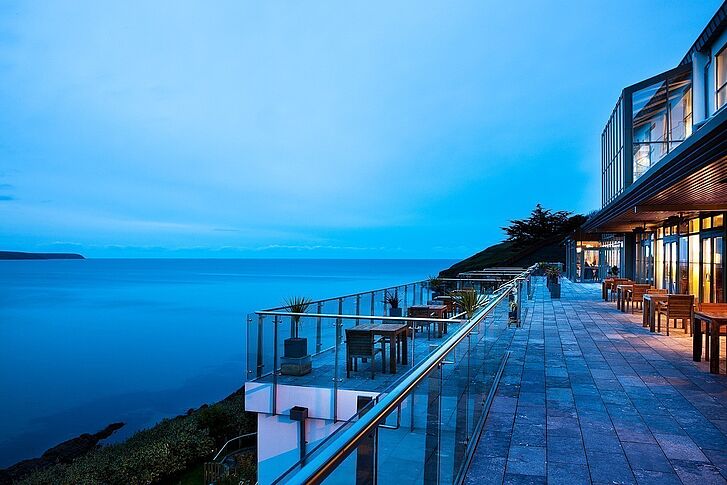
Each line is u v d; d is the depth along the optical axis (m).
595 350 8.73
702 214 14.62
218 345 42.56
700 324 7.77
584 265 38.53
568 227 65.00
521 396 5.77
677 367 7.33
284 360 8.03
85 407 27.30
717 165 7.21
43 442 22.47
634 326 11.80
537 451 4.11
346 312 9.59
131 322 55.41
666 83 19.34
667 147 19.67
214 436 15.59
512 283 10.51
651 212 14.52
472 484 3.50
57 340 46.62
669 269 18.44
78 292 99.25
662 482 3.54
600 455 4.02
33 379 33.72
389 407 1.88
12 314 64.38
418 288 13.19
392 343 7.65
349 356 7.83
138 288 105.88
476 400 4.38
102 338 46.81
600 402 5.52
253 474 12.22
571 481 3.55
